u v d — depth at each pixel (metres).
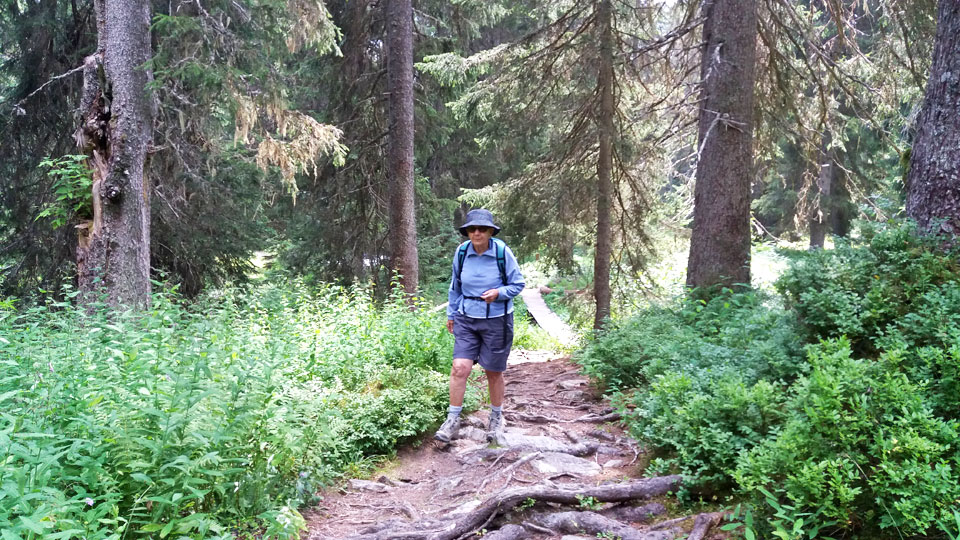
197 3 8.55
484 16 14.78
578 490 3.83
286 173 9.99
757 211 22.02
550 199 11.20
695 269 8.12
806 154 10.05
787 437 3.06
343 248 15.38
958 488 2.57
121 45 7.57
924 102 5.15
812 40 8.98
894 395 3.00
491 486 4.34
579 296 12.56
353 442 5.06
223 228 13.02
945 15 4.98
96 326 5.05
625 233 11.52
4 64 11.96
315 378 5.55
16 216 11.82
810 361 3.57
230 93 8.70
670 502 3.75
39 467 2.61
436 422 5.80
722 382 4.01
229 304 7.04
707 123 8.00
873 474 2.93
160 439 3.06
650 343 6.71
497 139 11.64
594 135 10.61
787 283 4.79
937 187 4.88
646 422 4.55
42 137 11.90
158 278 11.60
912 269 4.28
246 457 3.50
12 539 2.23
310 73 15.21
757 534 3.10
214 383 3.65
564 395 7.33
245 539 3.27
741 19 7.82
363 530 3.73
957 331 3.38
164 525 2.84
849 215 20.09
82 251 7.69
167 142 10.74
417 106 14.93
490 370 5.35
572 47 10.27
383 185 14.80
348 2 14.38
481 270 5.23
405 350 7.09
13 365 3.58
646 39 10.33
